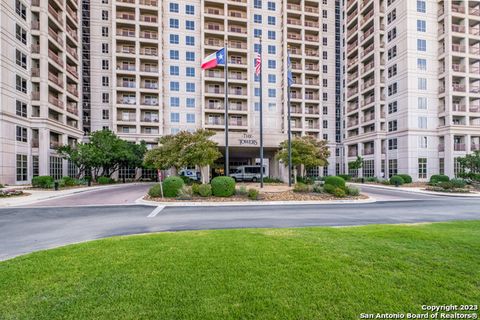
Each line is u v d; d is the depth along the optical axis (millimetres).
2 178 27641
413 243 6227
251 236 7062
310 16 52656
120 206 15086
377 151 42875
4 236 8172
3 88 28078
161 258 5207
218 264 4879
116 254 5500
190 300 3615
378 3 43812
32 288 4008
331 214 12367
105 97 46219
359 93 48344
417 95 38594
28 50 32375
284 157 27203
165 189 17766
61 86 37594
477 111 38469
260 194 17938
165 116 46812
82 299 3670
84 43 45969
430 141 38656
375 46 43844
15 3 30172
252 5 51312
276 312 3346
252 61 50781
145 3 46000
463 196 21969
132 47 45594
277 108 51625
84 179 33656
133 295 3750
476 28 39156
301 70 51312
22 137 30703
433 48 39344
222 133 30484
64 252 5695
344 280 4211
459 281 4215
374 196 21766
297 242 6359
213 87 49219
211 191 18016
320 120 51688
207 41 49031
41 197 18953
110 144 33688
